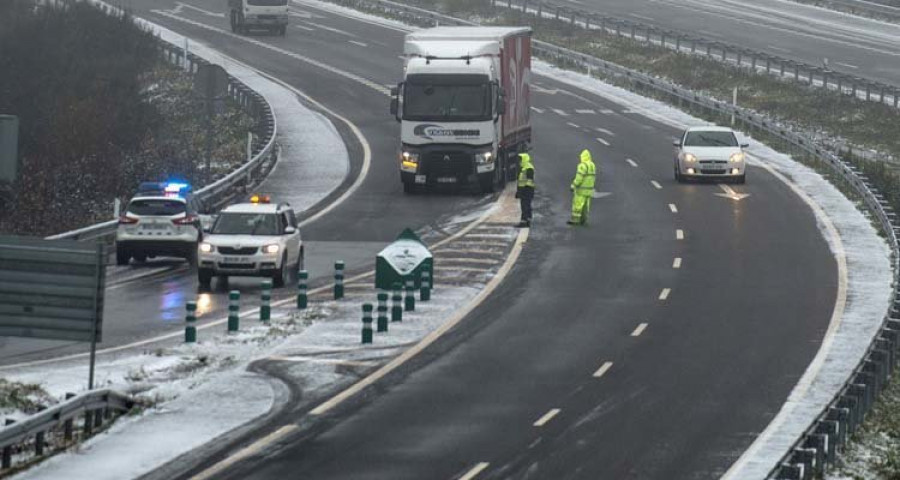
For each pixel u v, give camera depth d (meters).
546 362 83.69
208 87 142.25
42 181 133.62
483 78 145.00
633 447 65.81
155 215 114.25
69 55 193.75
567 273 112.06
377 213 139.12
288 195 148.12
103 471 60.28
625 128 189.75
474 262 116.62
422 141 145.50
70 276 68.31
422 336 90.38
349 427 68.50
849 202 145.25
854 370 75.69
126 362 81.31
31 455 63.00
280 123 187.00
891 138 188.38
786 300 102.94
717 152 154.12
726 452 65.31
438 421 69.94
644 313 98.19
